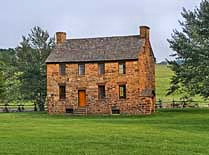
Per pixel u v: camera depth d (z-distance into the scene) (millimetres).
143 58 65500
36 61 79562
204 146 25406
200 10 65125
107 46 67188
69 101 66688
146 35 67000
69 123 44969
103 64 65312
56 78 67625
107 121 48906
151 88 69000
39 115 63469
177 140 28188
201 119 49062
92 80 65688
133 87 63500
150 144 26125
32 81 78562
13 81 80688
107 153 22781
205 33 59938
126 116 60062
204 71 57781
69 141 27594
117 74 64375
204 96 55906
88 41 69188
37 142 27047
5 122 46281
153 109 65000
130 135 31266
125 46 66000
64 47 69438
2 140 28078
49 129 36469
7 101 79562
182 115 57156
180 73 65438
